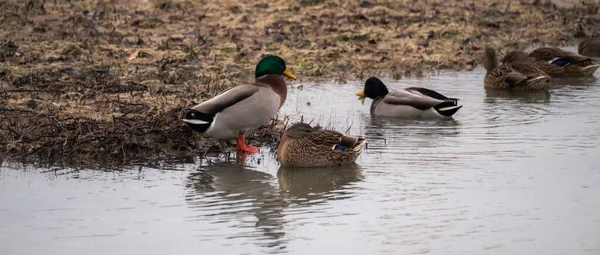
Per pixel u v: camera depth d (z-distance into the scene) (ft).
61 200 40.73
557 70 75.15
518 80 67.51
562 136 52.49
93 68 65.72
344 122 57.62
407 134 54.29
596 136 52.37
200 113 47.85
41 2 87.25
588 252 34.53
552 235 36.22
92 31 77.87
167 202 40.63
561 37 88.94
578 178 43.80
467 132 54.34
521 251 34.58
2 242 35.40
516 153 48.65
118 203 40.37
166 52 72.74
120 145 48.85
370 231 36.63
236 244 35.27
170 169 46.44
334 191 42.29
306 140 46.68
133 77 64.44
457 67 76.43
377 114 60.90
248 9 88.74
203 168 46.75
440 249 34.68
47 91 58.70
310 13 88.53
